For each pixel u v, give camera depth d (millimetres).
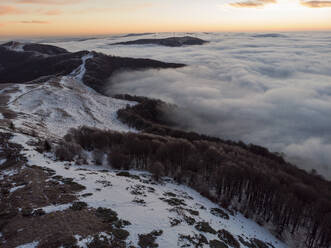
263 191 46406
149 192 31344
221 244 22625
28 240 17469
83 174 32875
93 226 19844
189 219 25562
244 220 38312
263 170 52969
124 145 56156
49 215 20750
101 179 31953
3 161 33000
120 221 21312
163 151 54094
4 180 27156
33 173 29328
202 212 30562
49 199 23672
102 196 25984
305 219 44031
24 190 24938
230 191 49250
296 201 41375
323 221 37625
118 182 32250
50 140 50562
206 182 51562
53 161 37938
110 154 48031
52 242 17281
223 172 47844
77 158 45875
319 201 41719
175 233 21578
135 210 24094
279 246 34594
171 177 48250
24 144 40906
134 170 45906
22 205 22125
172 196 33188
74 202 23516
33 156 35906
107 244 17828
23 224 19359
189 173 49906
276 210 43531
